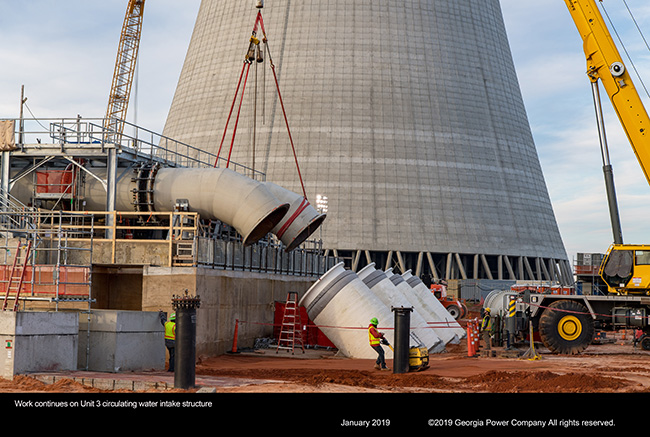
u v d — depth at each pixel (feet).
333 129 306.96
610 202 101.76
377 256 298.76
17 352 64.28
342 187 297.74
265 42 181.06
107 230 111.45
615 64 102.27
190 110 334.03
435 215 299.38
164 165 127.54
